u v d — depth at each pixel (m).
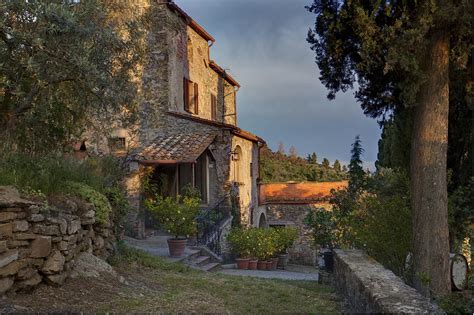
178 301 6.21
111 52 7.25
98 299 5.58
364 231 8.85
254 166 21.06
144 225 14.31
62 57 6.11
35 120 7.21
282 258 16.27
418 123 8.52
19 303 4.71
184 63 17.56
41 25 5.89
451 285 8.00
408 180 10.02
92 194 7.41
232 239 13.79
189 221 11.09
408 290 4.50
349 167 11.48
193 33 18.69
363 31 8.19
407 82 8.20
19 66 6.26
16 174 5.88
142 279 7.44
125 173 11.43
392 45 7.92
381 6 8.38
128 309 5.38
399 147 11.13
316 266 19.70
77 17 6.44
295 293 7.59
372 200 9.31
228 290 7.41
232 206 16.44
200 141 15.32
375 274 5.46
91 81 6.46
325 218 10.98
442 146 8.30
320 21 9.59
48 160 7.30
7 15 5.88
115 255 8.34
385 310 3.79
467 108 10.43
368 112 10.71
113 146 12.99
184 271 9.08
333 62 9.77
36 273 5.31
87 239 7.04
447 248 8.16
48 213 5.63
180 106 17.03
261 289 7.75
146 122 15.19
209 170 16.42
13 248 4.93
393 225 8.76
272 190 23.55
